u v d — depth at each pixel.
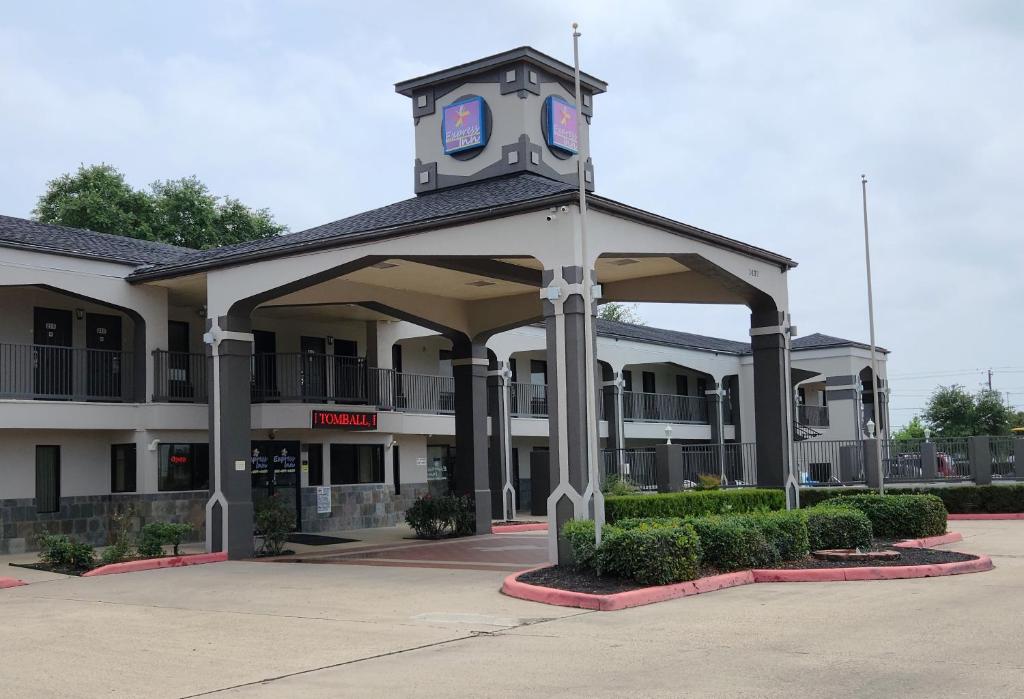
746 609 11.64
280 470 25.84
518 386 34.97
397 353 31.38
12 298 21.70
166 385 22.64
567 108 22.48
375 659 9.46
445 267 18.78
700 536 14.47
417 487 30.17
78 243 22.48
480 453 25.17
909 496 19.38
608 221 16.73
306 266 19.19
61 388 22.30
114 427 21.84
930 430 61.00
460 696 7.76
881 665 8.29
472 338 25.22
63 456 21.91
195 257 21.95
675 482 24.70
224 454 20.08
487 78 22.03
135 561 18.38
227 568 18.27
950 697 7.14
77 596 14.78
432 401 30.91
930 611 11.04
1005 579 13.87
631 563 13.27
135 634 11.30
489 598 13.44
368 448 28.47
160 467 22.73
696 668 8.42
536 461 33.56
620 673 8.36
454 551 20.77
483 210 16.67
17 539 20.86
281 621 11.99
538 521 29.22
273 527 20.45
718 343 45.88
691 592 13.12
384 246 18.06
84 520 22.11
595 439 14.66
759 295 20.92
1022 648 8.86
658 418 41.03
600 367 36.97
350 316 27.48
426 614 12.20
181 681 8.74
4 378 21.30
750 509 19.84
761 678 7.95
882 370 44.22
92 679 8.91
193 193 45.19
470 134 22.00
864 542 16.84
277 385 26.41
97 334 23.28
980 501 27.34
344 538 24.48
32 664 9.65
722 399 43.34
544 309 16.08
